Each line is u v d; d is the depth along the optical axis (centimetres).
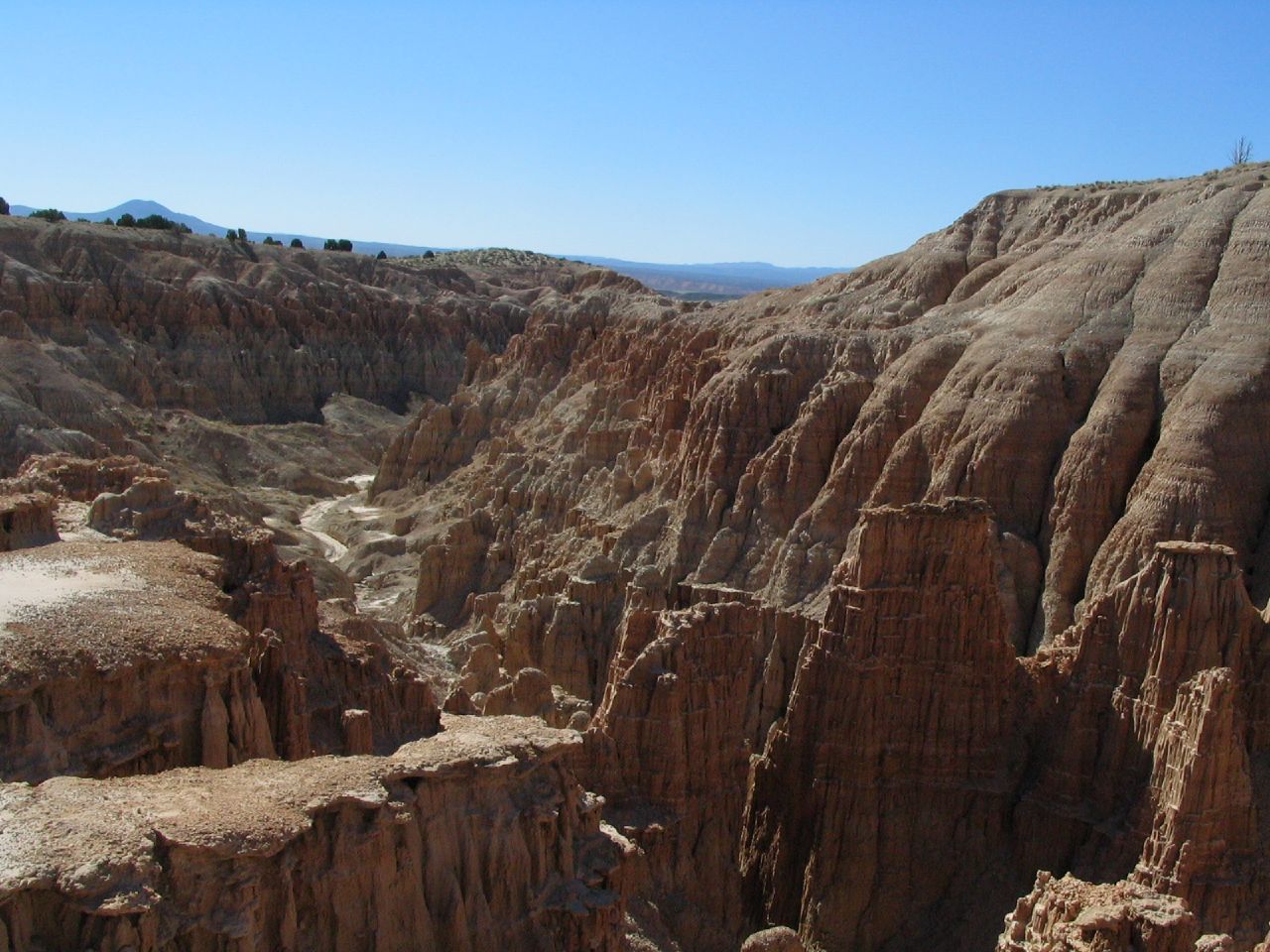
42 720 3488
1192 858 4294
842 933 5116
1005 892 5028
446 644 8750
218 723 3794
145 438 13888
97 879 2598
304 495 14688
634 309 16212
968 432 7644
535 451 11744
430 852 3192
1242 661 4903
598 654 7700
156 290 18200
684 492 8919
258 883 2809
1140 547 6581
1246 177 9069
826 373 9075
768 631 7100
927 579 5247
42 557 4453
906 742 5250
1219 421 6844
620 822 4706
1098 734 5106
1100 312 8131
